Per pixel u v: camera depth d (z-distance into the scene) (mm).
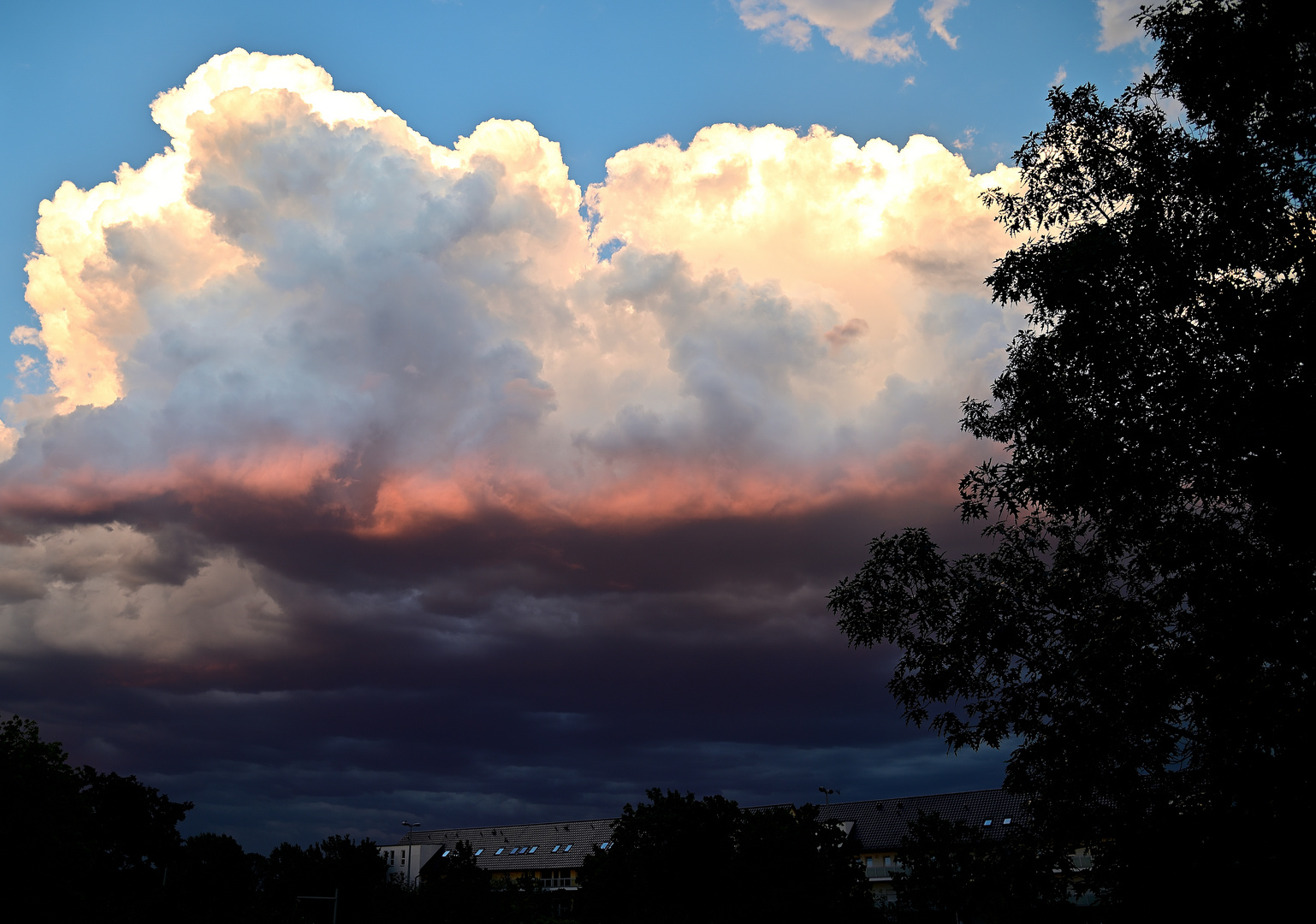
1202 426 17969
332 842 93750
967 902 24391
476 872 83812
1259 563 17516
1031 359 21062
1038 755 20719
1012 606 21734
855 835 96938
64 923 49562
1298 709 17062
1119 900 19656
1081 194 21188
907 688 22969
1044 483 20781
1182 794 19297
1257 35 18031
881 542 24547
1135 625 19578
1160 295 18875
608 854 62750
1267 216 18062
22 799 48844
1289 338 17406
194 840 87500
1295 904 17281
